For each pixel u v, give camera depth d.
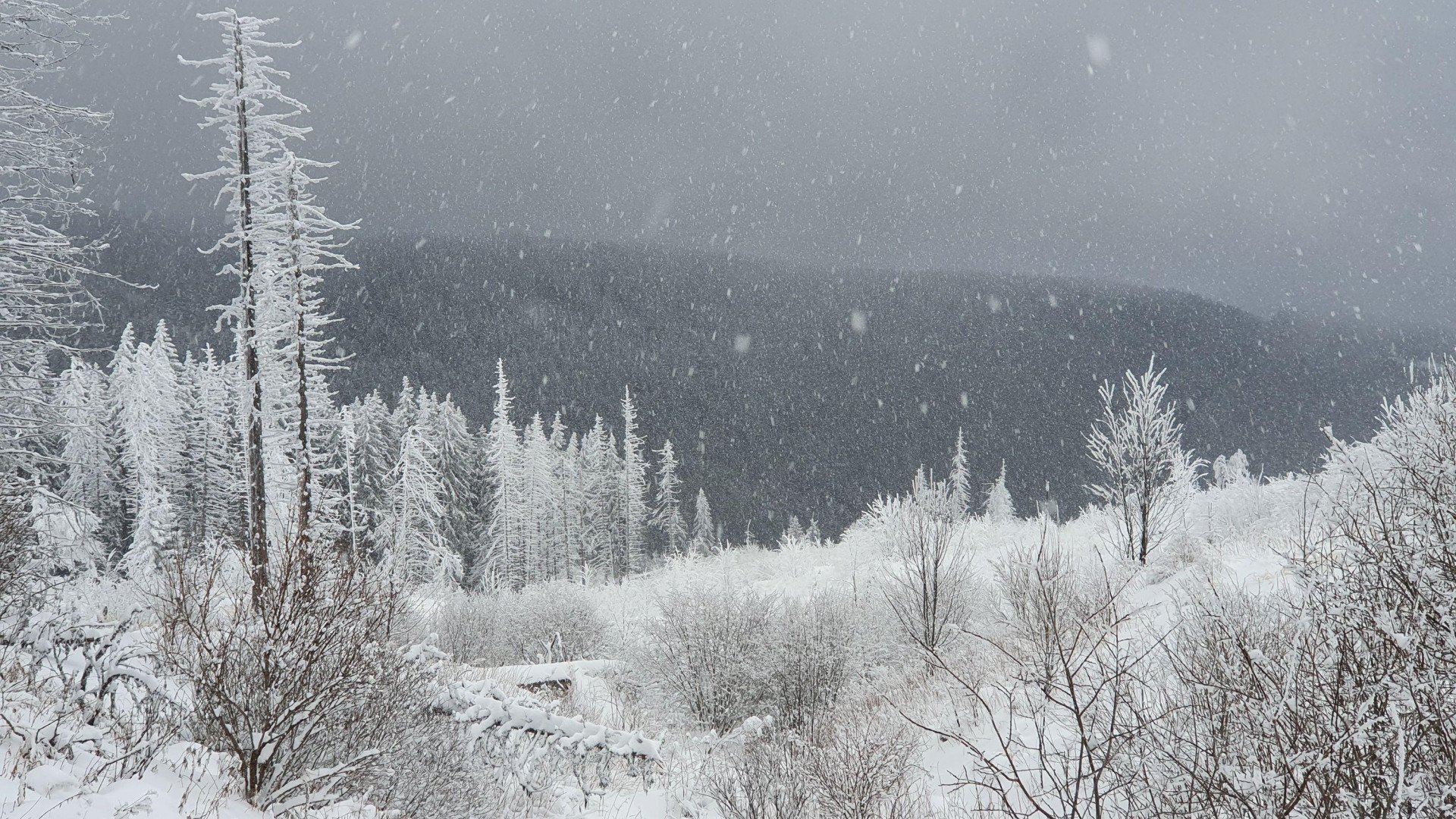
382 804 5.08
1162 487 14.38
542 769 7.25
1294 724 3.27
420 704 6.16
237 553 5.16
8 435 12.48
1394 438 5.18
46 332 12.62
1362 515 3.76
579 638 17.28
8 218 12.03
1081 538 19.38
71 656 4.64
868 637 13.73
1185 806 3.66
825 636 12.75
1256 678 3.67
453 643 16.58
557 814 6.64
